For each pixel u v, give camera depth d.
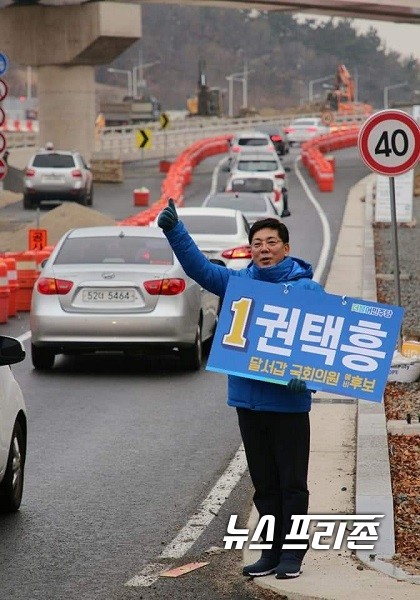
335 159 103.50
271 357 10.31
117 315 21.97
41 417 18.62
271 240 10.56
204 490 14.25
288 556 10.65
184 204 65.69
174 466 15.48
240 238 29.66
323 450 15.70
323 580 10.55
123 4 89.62
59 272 22.19
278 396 10.45
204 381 21.97
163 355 25.09
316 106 178.38
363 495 13.19
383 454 14.98
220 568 11.21
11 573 11.14
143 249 22.80
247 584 10.68
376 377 10.23
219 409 19.39
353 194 72.25
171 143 110.25
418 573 10.78
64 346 22.17
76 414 18.86
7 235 49.28
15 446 13.06
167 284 22.06
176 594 10.48
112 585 10.77
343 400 19.20
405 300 31.39
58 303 22.12
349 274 37.59
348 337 10.29
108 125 168.88
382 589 10.23
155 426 18.02
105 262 22.42
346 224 55.38
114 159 81.44
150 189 77.75
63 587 10.72
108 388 21.19
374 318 10.29
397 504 13.11
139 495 14.00
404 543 11.80
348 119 161.62
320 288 10.48
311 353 10.29
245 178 52.78
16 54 91.50
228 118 158.50
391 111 20.50
